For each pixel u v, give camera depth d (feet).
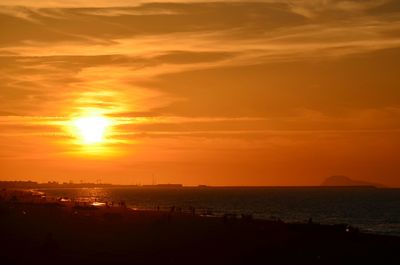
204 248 296.10
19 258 261.44
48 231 368.89
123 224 419.95
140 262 253.24
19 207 602.03
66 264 249.14
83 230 378.53
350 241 326.24
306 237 344.49
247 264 249.34
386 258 268.00
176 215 534.37
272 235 354.33
